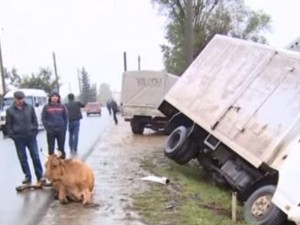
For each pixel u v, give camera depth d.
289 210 7.27
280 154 9.40
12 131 9.87
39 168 10.13
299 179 7.39
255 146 9.95
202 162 12.39
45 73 68.12
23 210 8.28
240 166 10.60
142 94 25.42
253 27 45.81
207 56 12.99
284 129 9.55
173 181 11.38
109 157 15.20
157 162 14.24
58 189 8.78
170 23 40.75
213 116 11.41
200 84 12.51
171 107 14.00
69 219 7.64
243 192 10.23
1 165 13.71
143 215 7.96
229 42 12.52
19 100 9.83
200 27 41.56
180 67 39.31
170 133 14.05
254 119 10.30
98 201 8.87
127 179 11.20
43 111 12.03
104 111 83.12
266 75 10.73
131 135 24.86
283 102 9.95
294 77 10.11
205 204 9.47
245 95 10.89
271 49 11.04
